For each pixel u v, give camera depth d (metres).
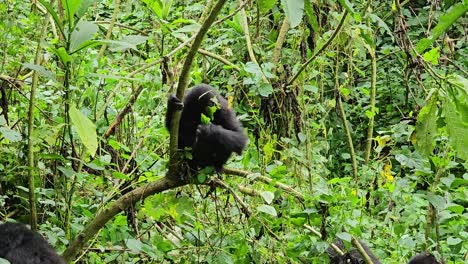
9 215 7.54
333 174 12.09
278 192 6.81
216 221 7.57
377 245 8.83
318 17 9.24
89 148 5.76
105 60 9.10
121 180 7.88
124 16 11.01
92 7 11.12
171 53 6.99
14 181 7.58
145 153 8.11
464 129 5.75
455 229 8.13
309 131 8.67
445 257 8.30
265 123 8.55
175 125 6.21
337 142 13.13
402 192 8.84
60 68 7.78
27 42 8.09
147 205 6.96
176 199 6.93
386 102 14.12
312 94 10.21
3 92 7.11
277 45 9.32
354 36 8.67
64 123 6.67
